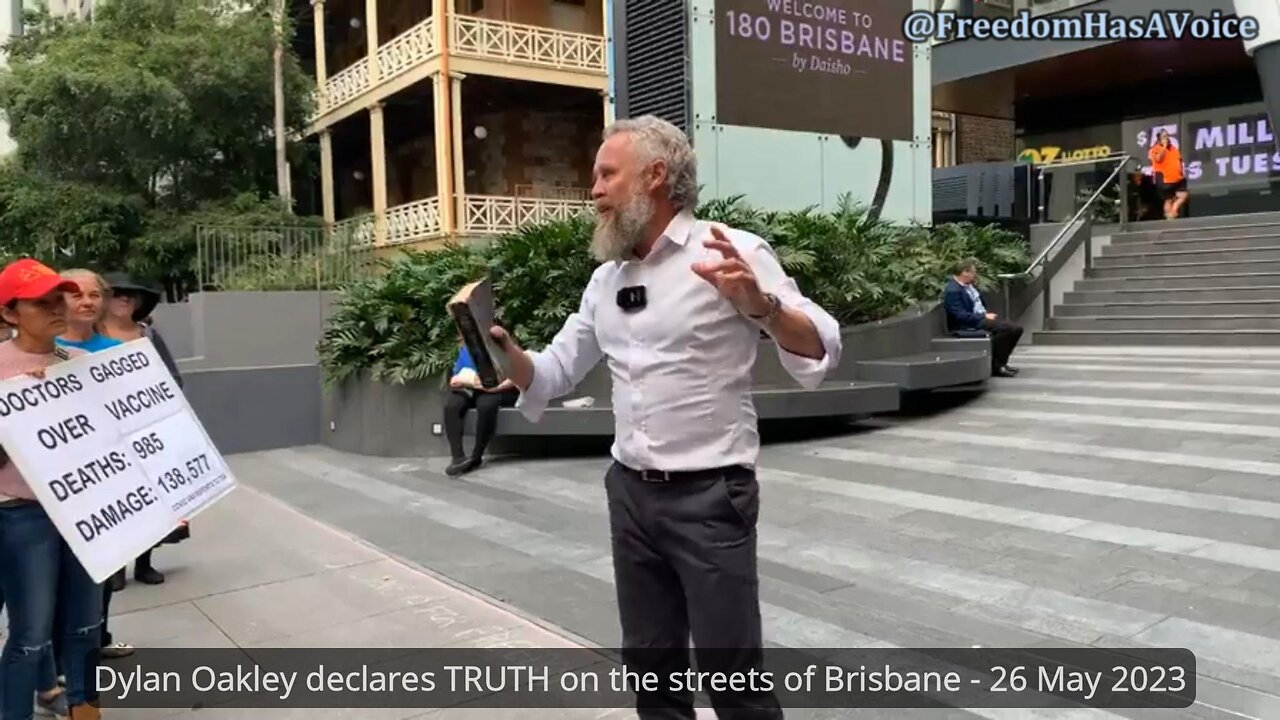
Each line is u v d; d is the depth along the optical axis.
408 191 22.67
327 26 23.80
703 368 2.47
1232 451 7.19
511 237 9.66
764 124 10.60
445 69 17.30
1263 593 4.43
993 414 9.36
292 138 19.97
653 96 10.48
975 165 18.52
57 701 3.65
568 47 18.69
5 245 17.31
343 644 4.28
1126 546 5.20
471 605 4.76
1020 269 14.98
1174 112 20.84
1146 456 7.20
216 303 10.11
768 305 2.29
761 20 10.53
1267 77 13.94
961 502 6.25
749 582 2.51
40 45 18.22
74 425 3.29
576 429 8.27
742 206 10.07
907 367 9.14
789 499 6.53
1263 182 19.44
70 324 3.80
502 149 20.94
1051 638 4.05
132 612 4.79
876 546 5.41
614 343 2.60
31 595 3.21
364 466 8.77
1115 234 16.53
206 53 16.56
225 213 16.91
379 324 9.16
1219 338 13.20
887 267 10.68
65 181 17.02
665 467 2.49
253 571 5.47
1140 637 4.01
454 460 8.12
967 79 20.61
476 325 2.54
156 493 3.49
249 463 9.23
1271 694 3.47
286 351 10.48
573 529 6.18
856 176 11.46
